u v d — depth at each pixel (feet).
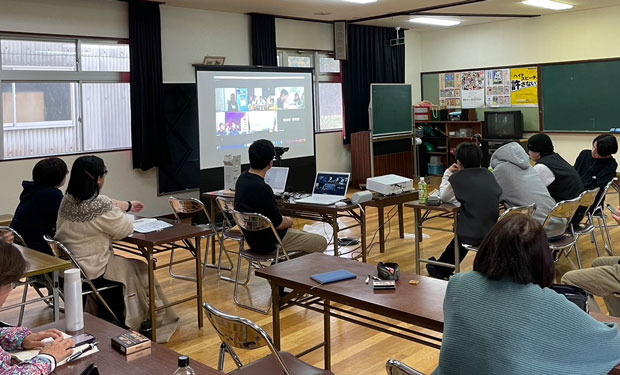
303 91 27.66
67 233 11.32
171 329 12.44
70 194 11.40
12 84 20.75
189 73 25.54
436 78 36.19
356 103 32.73
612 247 18.01
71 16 21.77
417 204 14.89
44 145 21.80
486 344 5.30
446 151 35.01
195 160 25.89
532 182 14.25
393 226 22.41
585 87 30.09
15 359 5.96
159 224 12.73
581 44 29.94
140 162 23.76
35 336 6.36
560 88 30.96
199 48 25.80
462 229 13.52
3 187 20.54
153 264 11.62
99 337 6.65
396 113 32.96
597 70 29.55
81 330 6.86
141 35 23.29
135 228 12.35
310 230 21.88
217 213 23.39
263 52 27.78
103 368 5.86
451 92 35.60
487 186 13.47
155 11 23.67
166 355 6.17
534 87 31.94
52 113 21.91
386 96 32.22
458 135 34.30
